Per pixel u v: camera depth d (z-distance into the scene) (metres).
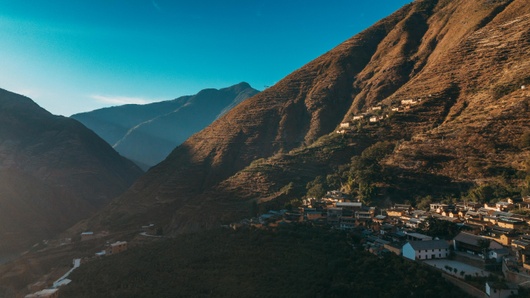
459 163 122.12
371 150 145.75
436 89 174.25
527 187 98.69
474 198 103.94
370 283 63.56
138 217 184.12
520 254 63.44
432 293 59.06
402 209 103.44
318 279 67.88
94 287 83.88
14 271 144.88
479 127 131.38
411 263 67.81
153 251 99.94
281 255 79.75
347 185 130.75
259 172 165.00
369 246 78.94
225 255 84.31
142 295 73.31
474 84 164.12
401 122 163.12
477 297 56.62
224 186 167.62
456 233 78.25
